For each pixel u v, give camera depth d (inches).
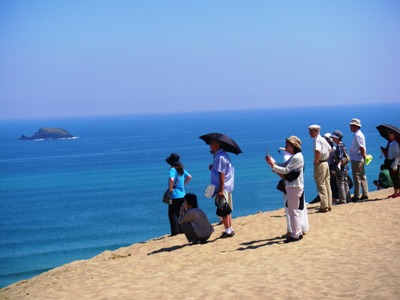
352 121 657.0
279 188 470.9
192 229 498.9
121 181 4931.1
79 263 536.1
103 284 395.2
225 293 327.6
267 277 355.6
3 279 1862.7
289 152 454.9
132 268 443.5
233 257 430.9
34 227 2918.3
